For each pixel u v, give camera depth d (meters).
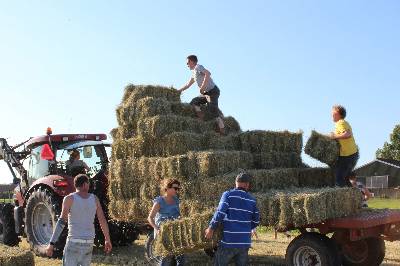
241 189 6.15
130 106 8.36
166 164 7.65
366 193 9.66
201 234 6.56
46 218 10.00
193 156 7.43
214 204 7.21
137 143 8.20
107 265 8.74
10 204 11.16
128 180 8.22
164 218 6.86
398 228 7.78
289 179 8.10
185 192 7.46
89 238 6.03
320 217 6.70
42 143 10.52
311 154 8.16
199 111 9.00
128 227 10.32
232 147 8.65
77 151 10.41
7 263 6.85
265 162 8.39
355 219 6.95
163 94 8.78
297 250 7.21
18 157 11.12
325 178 8.73
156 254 6.90
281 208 6.80
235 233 5.96
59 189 9.55
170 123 8.02
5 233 11.05
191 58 9.51
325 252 6.91
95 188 9.61
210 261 9.13
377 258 8.08
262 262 8.98
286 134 8.85
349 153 8.05
